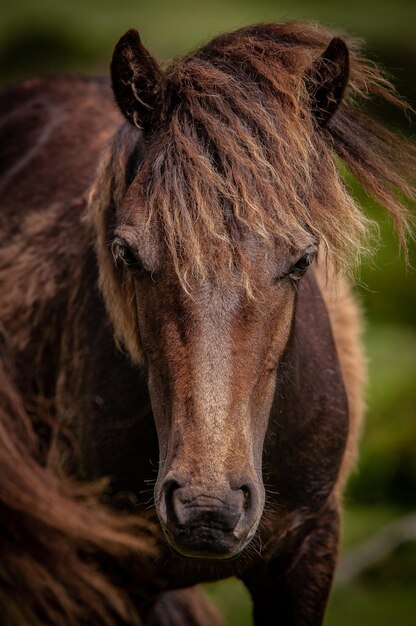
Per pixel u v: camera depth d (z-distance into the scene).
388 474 18.41
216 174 7.63
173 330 7.64
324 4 26.33
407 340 20.14
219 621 13.02
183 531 7.19
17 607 10.72
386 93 9.17
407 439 18.42
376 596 15.95
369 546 16.81
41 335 10.55
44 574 10.52
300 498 9.34
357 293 12.46
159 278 7.74
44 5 28.06
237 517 7.14
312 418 9.18
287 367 8.53
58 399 10.12
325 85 8.34
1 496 10.30
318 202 8.00
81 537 9.98
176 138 7.89
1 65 26.67
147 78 8.32
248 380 7.49
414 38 23.89
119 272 8.80
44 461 10.63
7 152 12.98
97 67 25.19
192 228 7.52
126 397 9.27
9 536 10.55
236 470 7.20
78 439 9.77
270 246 7.62
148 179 7.97
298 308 9.24
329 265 9.95
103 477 9.60
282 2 26.69
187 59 8.56
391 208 8.69
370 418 18.73
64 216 10.99
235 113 7.97
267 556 9.33
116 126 12.29
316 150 8.18
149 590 10.04
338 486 10.17
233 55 8.41
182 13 26.39
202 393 7.32
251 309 7.53
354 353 10.91
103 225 8.96
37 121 12.96
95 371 9.55
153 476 9.30
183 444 7.30
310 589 9.71
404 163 9.01
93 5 28.00
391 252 20.66
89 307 9.79
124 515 9.66
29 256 10.99
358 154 8.69
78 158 11.91
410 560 16.56
